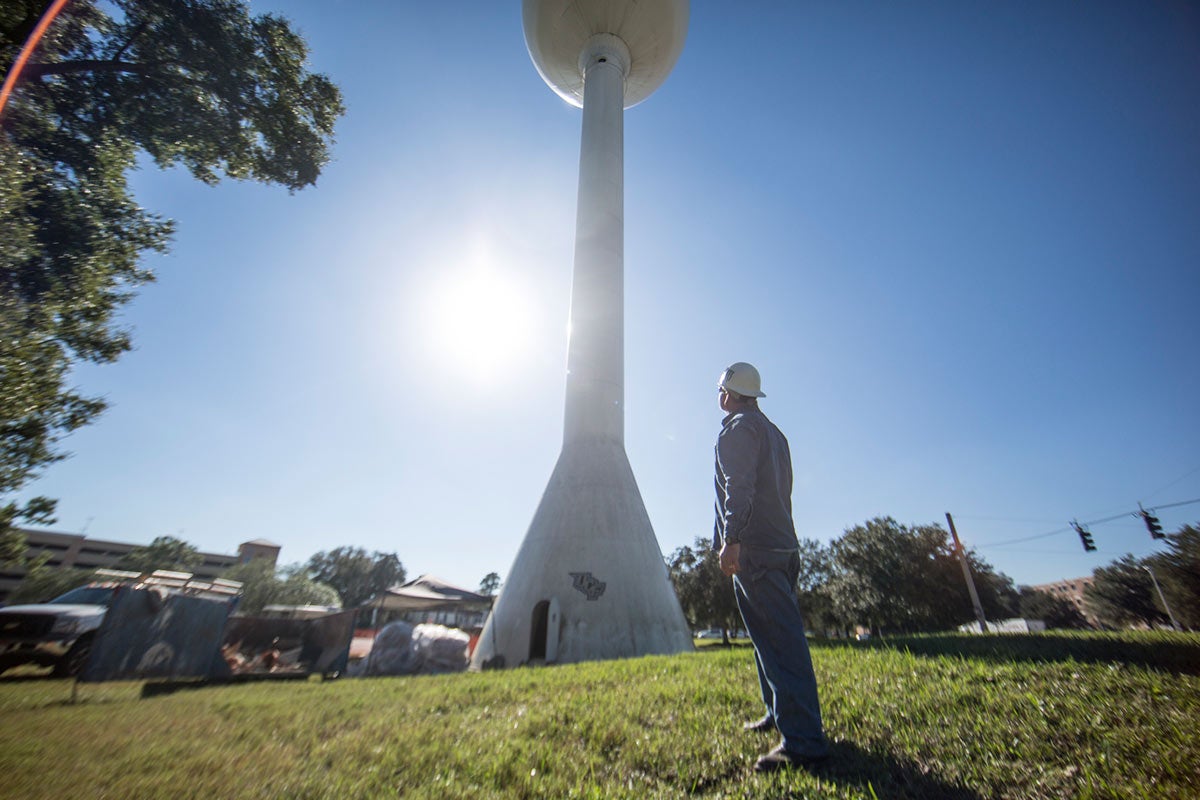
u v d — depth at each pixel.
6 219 10.29
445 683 5.82
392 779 2.54
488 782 2.42
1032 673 3.39
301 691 6.14
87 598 11.01
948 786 2.03
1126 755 2.08
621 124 19.92
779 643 2.49
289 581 49.78
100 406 14.41
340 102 15.03
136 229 13.60
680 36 23.08
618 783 2.32
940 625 29.12
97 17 11.41
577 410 15.12
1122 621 44.44
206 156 14.05
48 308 11.74
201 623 8.61
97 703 5.59
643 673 4.96
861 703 3.09
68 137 11.62
